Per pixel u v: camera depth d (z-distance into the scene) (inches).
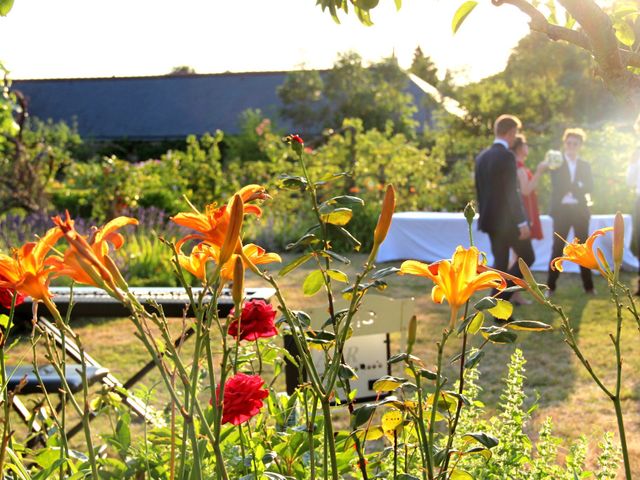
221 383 51.2
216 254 52.7
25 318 173.5
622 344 250.4
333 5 64.9
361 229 510.0
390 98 1174.3
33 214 426.6
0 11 71.6
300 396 89.4
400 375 173.6
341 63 1208.8
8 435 61.1
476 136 1011.3
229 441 87.0
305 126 1249.4
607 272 60.7
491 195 282.7
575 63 1366.9
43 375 139.8
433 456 61.7
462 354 61.3
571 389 205.8
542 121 1023.0
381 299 134.4
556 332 268.2
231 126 1667.1
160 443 90.4
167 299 165.2
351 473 90.9
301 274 399.2
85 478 78.5
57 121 1734.7
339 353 57.0
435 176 610.5
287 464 83.2
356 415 60.9
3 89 403.2
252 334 78.5
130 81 1780.3
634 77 60.7
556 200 331.3
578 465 97.1
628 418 181.6
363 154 602.5
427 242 439.5
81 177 588.1
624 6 68.2
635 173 331.9
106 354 252.4
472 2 60.1
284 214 538.0
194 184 635.5
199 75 1763.0
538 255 414.6
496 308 60.5
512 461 94.0
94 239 48.6
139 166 629.6
